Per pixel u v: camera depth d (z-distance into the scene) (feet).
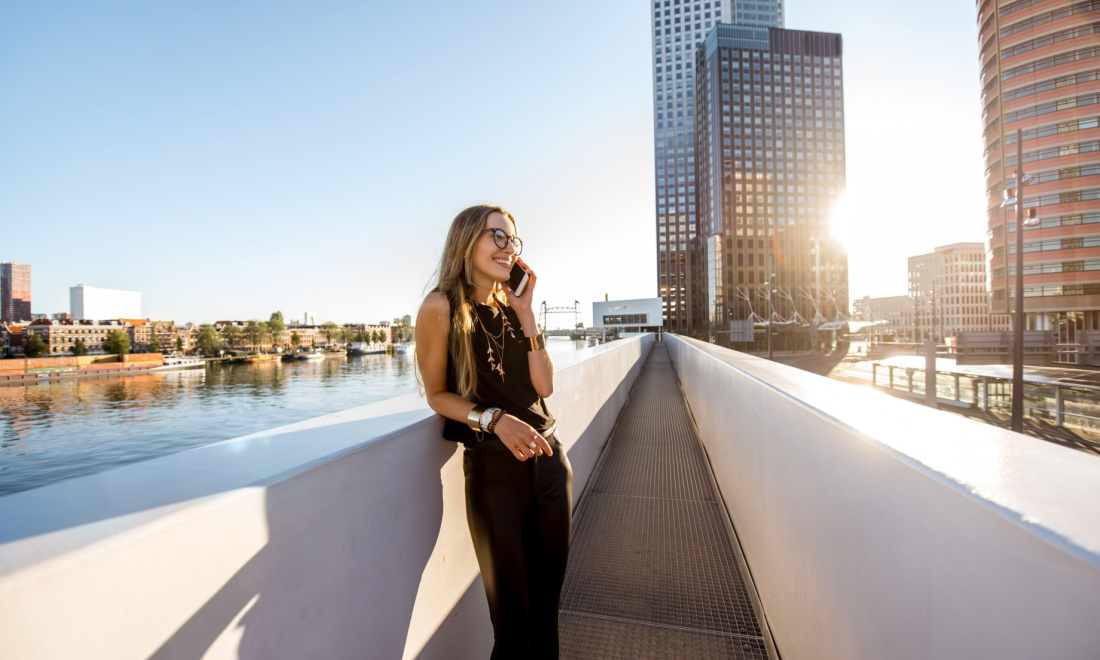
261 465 2.63
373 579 3.31
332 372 379.76
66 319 445.78
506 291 4.41
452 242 4.33
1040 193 157.17
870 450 3.09
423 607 4.08
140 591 1.76
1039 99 157.17
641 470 13.55
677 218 334.65
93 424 177.99
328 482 2.84
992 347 71.20
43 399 235.81
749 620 6.82
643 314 328.08
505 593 4.05
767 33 273.75
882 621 2.94
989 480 2.11
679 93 338.54
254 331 573.74
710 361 13.60
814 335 237.25
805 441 4.58
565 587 7.72
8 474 121.39
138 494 2.12
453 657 4.71
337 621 2.91
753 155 270.46
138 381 316.60
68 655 1.52
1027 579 1.69
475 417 3.86
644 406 23.72
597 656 6.11
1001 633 1.83
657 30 343.05
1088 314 150.51
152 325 514.27
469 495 4.17
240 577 2.20
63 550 1.54
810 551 4.42
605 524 10.03
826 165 274.16
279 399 236.22
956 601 2.15
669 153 337.72
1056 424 33.42
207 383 302.66
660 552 8.82
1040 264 156.87
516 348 4.32
